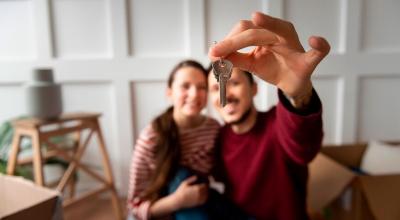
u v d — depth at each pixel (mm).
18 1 1303
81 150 1176
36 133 999
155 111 1352
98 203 1421
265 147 740
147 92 1344
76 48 1325
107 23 1299
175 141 853
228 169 815
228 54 451
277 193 741
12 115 1385
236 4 1252
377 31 1263
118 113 1355
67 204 1129
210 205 813
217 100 766
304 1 1236
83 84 1352
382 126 1345
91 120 1165
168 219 803
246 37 429
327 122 1339
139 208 832
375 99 1321
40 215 561
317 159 951
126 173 1406
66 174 1136
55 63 1321
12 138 1166
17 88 1363
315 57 430
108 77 1328
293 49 444
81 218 1285
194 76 834
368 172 1067
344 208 889
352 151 1136
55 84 1080
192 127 889
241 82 734
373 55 1264
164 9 1278
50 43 1312
